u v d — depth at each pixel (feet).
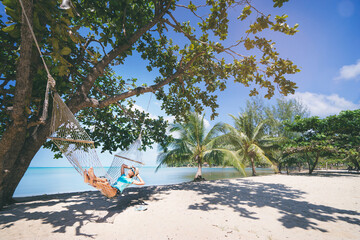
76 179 90.63
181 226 12.85
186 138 56.49
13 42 18.10
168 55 30.48
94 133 31.83
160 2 22.49
